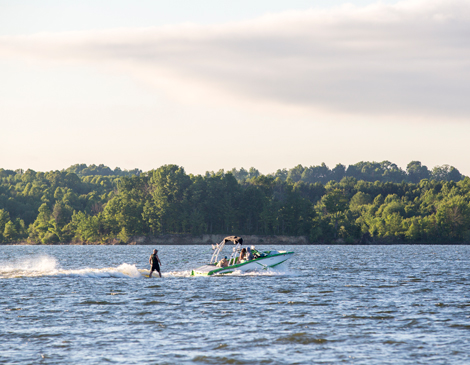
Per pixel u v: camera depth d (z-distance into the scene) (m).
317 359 57.31
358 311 83.00
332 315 79.69
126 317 78.38
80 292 103.38
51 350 60.47
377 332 68.75
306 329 70.38
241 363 56.16
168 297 97.25
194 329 70.62
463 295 100.56
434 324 73.12
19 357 57.81
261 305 88.56
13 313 81.31
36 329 70.50
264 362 56.41
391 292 104.94
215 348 61.47
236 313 81.44
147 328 71.25
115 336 66.81
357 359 57.28
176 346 62.31
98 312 82.25
